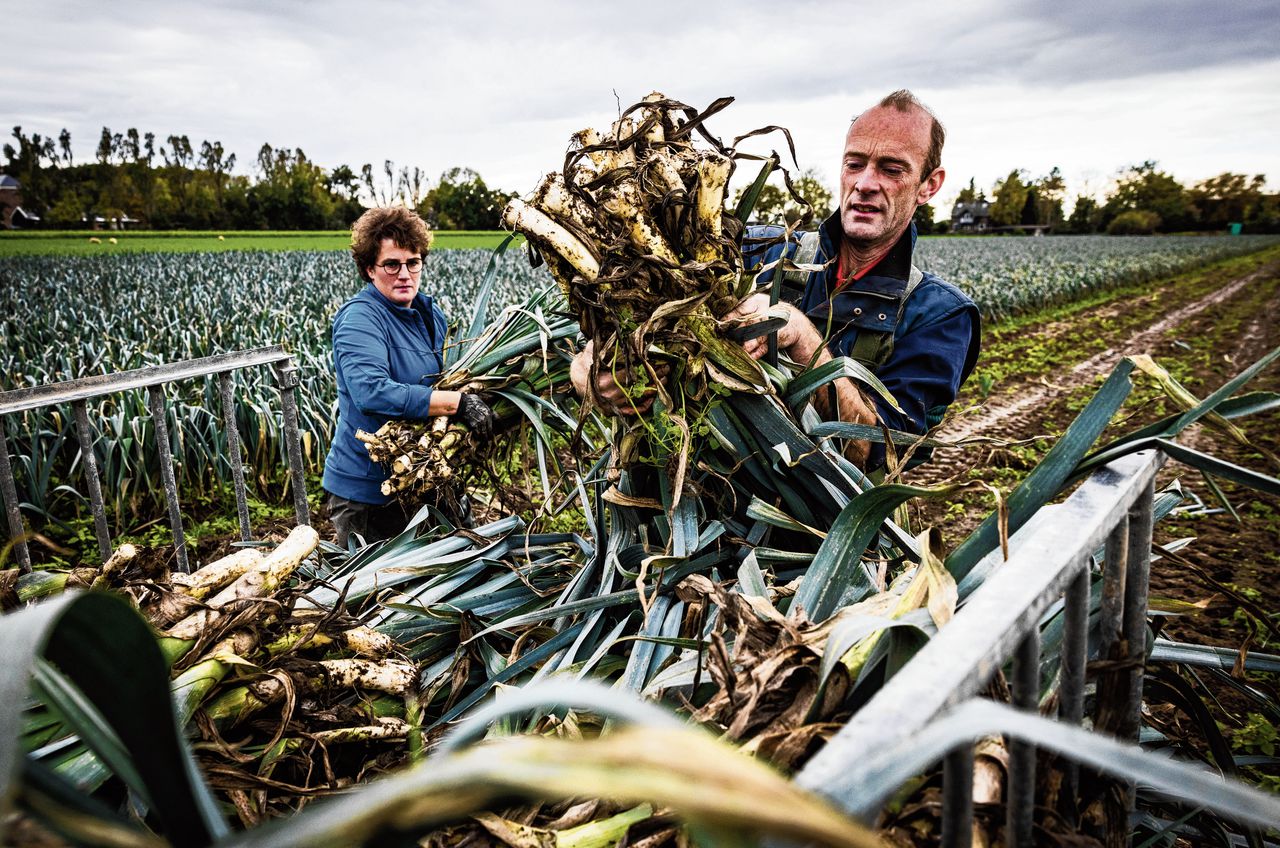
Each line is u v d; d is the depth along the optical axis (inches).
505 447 96.2
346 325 106.4
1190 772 20.9
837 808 21.2
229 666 46.4
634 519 69.9
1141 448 47.0
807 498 66.2
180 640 46.1
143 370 94.7
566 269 60.8
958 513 200.8
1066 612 38.9
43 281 694.5
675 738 17.0
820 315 86.3
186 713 43.1
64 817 20.5
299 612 54.2
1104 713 45.0
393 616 67.9
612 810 40.9
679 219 59.1
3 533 172.1
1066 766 38.4
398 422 88.9
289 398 111.6
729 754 16.9
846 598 54.7
